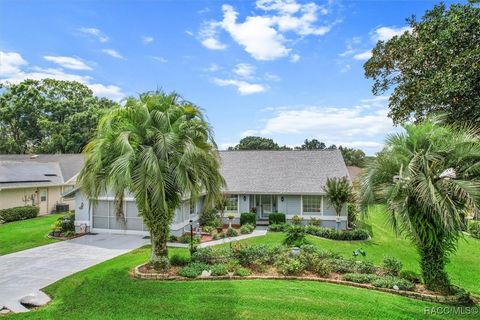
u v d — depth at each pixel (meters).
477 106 11.66
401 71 17.30
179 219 18.33
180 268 10.83
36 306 8.48
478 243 17.20
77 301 8.36
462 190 7.89
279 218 21.52
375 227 21.81
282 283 9.50
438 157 8.48
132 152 9.70
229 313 7.48
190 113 11.60
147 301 8.21
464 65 11.59
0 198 22.77
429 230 8.67
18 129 44.84
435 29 14.23
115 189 9.66
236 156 26.72
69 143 40.50
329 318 7.25
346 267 10.59
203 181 11.12
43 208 26.58
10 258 13.52
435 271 8.95
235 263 10.73
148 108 10.99
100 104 46.28
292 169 23.97
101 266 11.91
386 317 7.32
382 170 9.18
